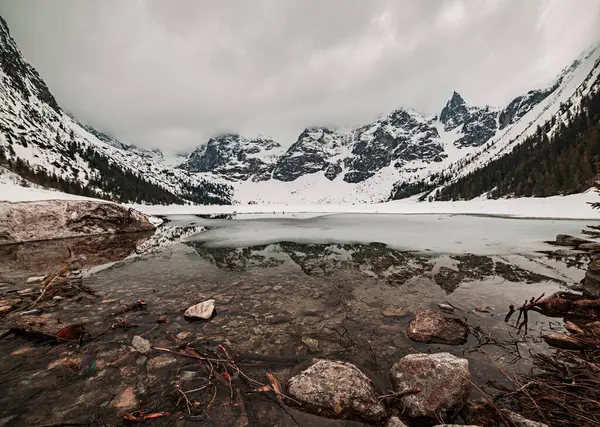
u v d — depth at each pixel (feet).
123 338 14.99
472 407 9.97
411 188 504.43
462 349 13.82
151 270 30.91
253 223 107.24
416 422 9.66
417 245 48.49
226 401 10.30
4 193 56.80
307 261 36.09
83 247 47.09
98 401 10.22
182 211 252.42
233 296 22.15
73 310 18.97
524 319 17.15
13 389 10.75
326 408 9.81
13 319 17.02
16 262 34.78
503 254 38.75
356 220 118.11
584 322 16.42
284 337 15.25
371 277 27.91
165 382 11.37
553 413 9.61
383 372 12.21
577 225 76.07
